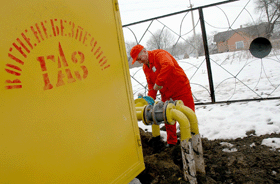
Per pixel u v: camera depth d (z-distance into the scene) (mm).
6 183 979
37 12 1138
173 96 3023
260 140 3072
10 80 1012
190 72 10219
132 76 6301
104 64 1580
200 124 4070
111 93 1627
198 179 2236
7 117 997
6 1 1007
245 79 7074
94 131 1450
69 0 1333
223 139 3326
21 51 1060
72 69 1324
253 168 2467
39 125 1124
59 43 1252
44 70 1162
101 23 1575
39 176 1109
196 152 2264
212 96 5223
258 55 5156
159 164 2510
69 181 1261
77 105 1342
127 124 1782
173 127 3082
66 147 1255
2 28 990
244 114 4133
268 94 5137
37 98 1122
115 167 1611
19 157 1032
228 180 2334
